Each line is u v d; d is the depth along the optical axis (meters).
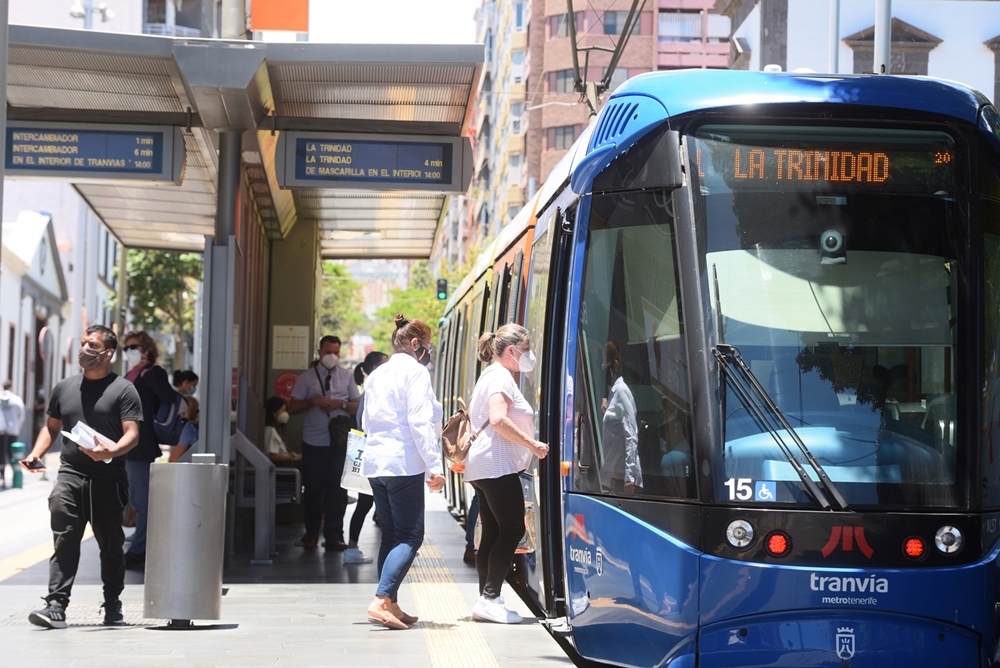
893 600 7.15
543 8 71.88
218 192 13.08
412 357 9.70
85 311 43.34
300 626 9.58
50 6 46.19
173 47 11.54
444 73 12.52
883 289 7.58
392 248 24.17
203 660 8.23
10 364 43.16
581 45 66.62
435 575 12.53
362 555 13.47
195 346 54.91
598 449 8.02
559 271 8.75
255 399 16.70
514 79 76.44
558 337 8.99
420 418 9.38
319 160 14.06
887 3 16.33
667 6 66.31
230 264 12.41
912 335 7.53
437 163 14.20
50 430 9.48
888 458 7.32
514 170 76.19
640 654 7.65
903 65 28.22
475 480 9.67
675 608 7.34
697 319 7.52
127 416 9.38
